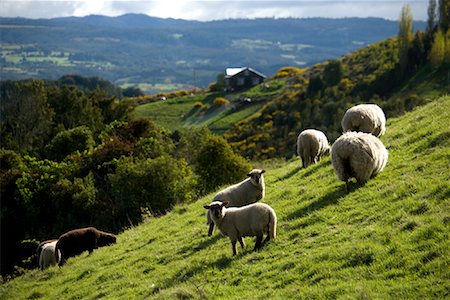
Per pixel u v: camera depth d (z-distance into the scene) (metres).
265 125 88.94
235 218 14.40
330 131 68.19
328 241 12.77
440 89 83.12
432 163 15.34
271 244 14.05
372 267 10.52
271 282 11.83
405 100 71.56
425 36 104.06
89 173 42.75
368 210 13.70
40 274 21.62
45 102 72.88
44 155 55.75
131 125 53.09
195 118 116.75
